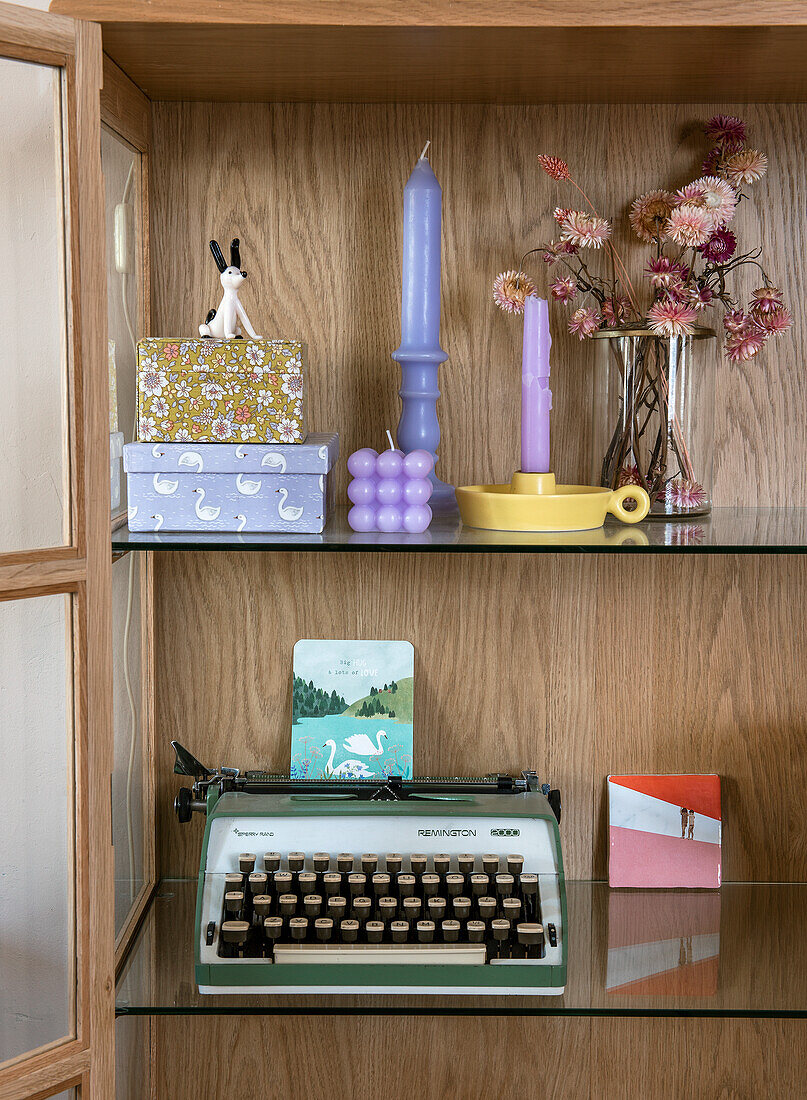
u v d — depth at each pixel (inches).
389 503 38.1
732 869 47.8
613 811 46.7
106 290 32.5
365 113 44.2
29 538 31.7
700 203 39.5
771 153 44.3
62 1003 33.4
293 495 37.4
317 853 39.9
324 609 46.6
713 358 41.5
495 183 44.6
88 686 32.9
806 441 45.8
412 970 38.0
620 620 46.7
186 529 37.5
